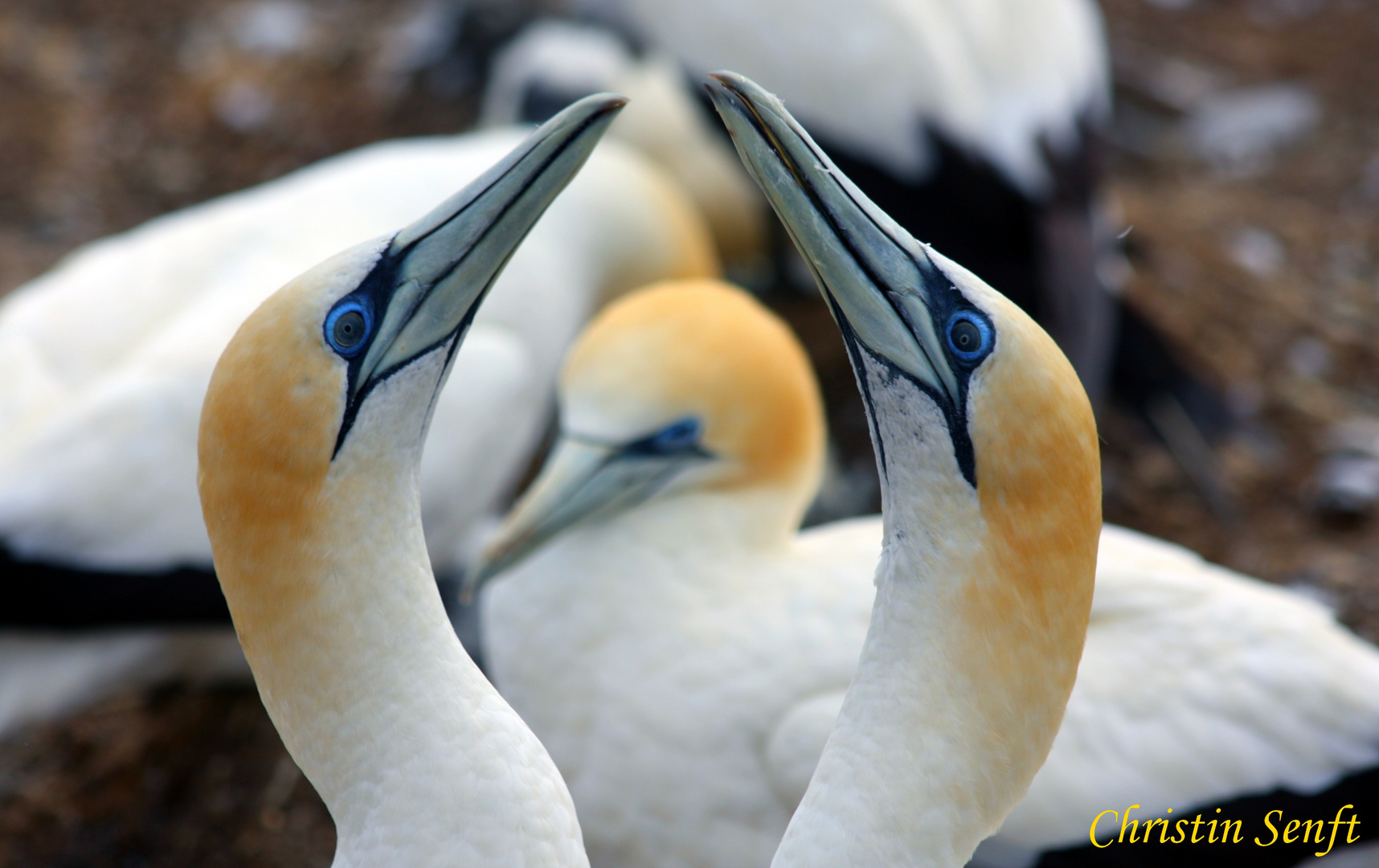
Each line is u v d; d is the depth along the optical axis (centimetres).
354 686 582
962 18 1609
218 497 572
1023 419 547
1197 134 2278
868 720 577
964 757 567
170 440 1170
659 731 946
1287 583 1489
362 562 577
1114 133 2288
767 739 926
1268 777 942
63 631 1165
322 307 566
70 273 1345
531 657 989
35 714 1190
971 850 587
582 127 595
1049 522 555
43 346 1248
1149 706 938
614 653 964
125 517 1156
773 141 579
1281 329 1850
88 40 2441
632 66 1897
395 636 584
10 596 1138
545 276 1422
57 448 1154
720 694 936
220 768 1330
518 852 586
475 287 596
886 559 585
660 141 1862
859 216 575
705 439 980
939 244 1614
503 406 1302
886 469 585
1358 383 1778
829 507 1656
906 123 1575
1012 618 560
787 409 984
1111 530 1064
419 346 586
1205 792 934
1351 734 954
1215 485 1636
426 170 1427
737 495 991
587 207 1505
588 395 990
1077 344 1554
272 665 590
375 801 587
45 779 1322
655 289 1028
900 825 566
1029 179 1566
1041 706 573
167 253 1324
